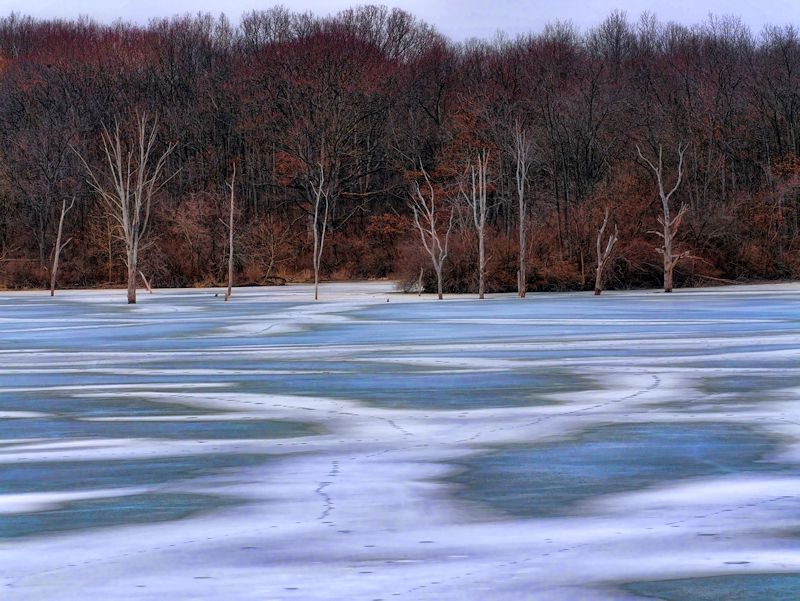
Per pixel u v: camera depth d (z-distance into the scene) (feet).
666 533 63.52
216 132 600.39
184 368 160.25
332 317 278.67
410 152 585.63
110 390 134.21
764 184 484.74
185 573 56.49
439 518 67.77
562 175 483.92
